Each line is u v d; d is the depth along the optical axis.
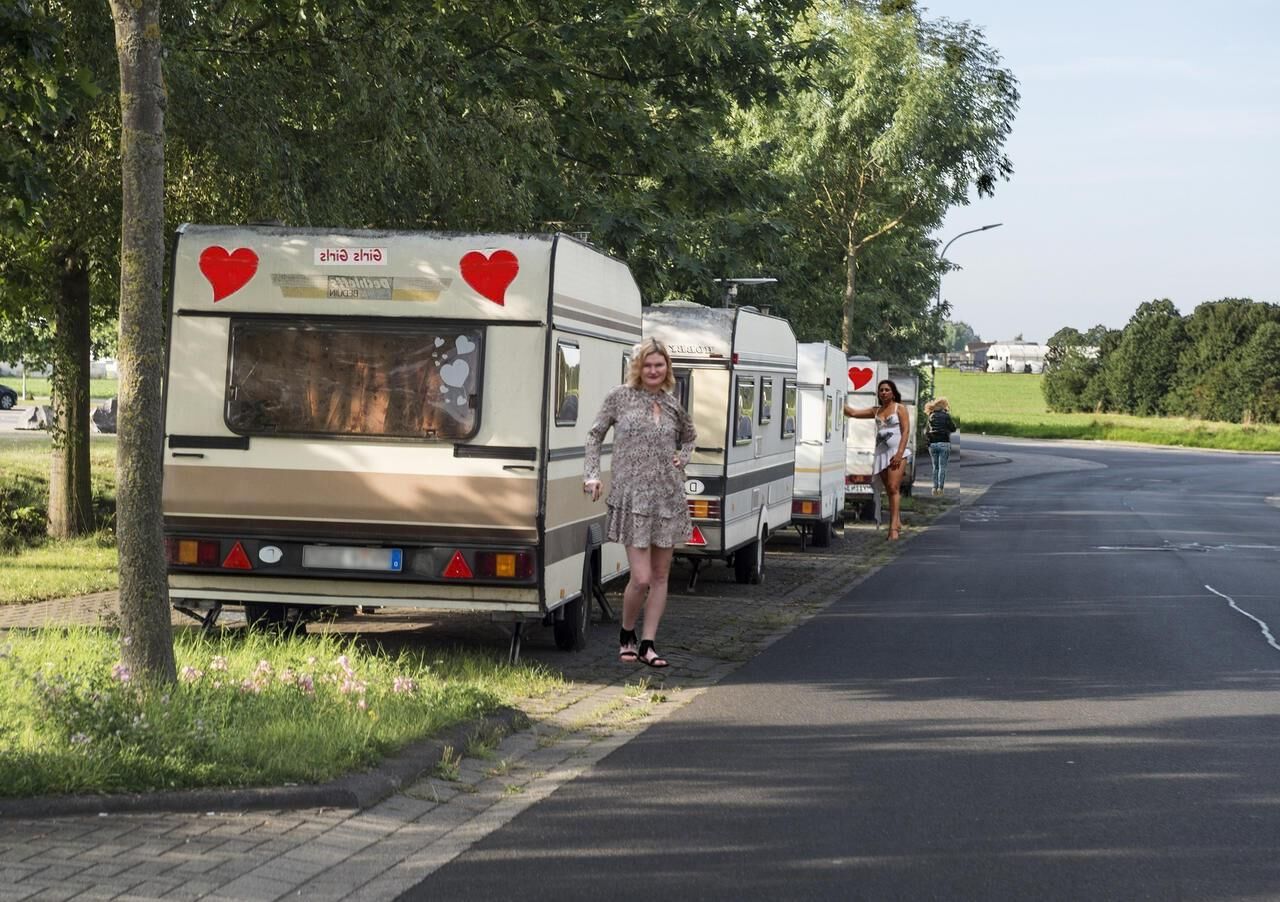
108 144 15.46
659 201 25.81
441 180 17.00
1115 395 124.56
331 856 6.49
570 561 12.44
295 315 11.73
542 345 11.52
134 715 7.81
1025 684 11.64
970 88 41.41
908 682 11.67
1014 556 23.80
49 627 11.88
